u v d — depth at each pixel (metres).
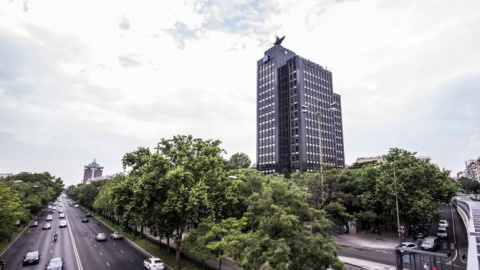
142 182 28.84
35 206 68.31
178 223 30.52
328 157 132.88
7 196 37.19
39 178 112.25
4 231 37.06
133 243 44.66
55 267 27.25
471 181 155.25
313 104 132.62
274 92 140.62
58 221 75.94
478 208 45.56
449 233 49.44
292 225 17.95
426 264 25.53
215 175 31.12
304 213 19.92
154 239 44.88
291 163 127.19
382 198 45.03
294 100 131.00
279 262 15.94
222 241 20.20
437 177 45.84
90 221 78.00
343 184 50.06
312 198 43.22
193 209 26.42
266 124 142.50
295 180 49.28
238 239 19.19
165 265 30.77
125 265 30.80
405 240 43.81
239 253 18.52
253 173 42.22
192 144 34.78
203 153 33.75
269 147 138.12
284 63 145.88
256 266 17.53
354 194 50.72
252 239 18.16
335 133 149.62
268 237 17.36
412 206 41.25
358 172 54.06
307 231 18.31
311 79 135.00
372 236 46.97
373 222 54.84
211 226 25.17
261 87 149.75
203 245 23.59
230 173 37.12
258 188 36.12
